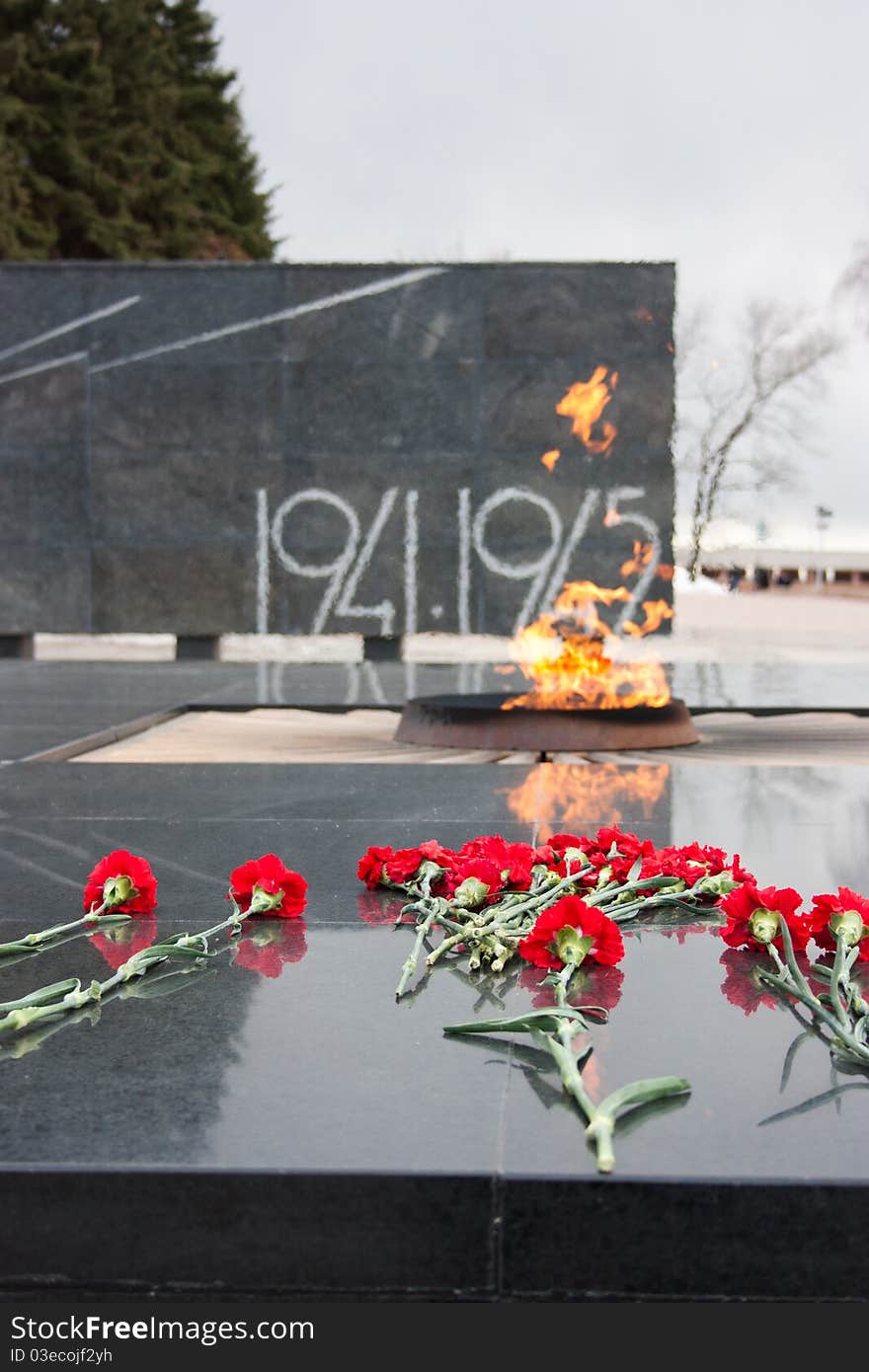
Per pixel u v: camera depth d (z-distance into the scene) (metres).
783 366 33.69
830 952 2.78
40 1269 1.75
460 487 12.84
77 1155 1.77
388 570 12.95
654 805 4.69
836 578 72.62
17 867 3.67
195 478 13.03
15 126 30.67
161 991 2.51
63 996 2.44
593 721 6.57
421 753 6.61
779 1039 2.22
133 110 33.56
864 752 6.59
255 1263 1.74
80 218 31.48
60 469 13.14
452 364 12.77
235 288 12.88
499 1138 1.82
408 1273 1.73
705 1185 1.70
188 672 11.28
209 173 36.62
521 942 2.51
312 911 3.15
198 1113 1.91
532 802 4.79
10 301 13.04
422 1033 2.26
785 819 4.38
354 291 12.78
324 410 12.88
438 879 3.30
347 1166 1.74
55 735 6.80
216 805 4.75
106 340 13.01
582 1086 1.92
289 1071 2.08
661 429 12.66
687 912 3.16
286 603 13.06
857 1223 1.68
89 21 31.75
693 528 34.81
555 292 12.63
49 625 13.23
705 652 14.20
